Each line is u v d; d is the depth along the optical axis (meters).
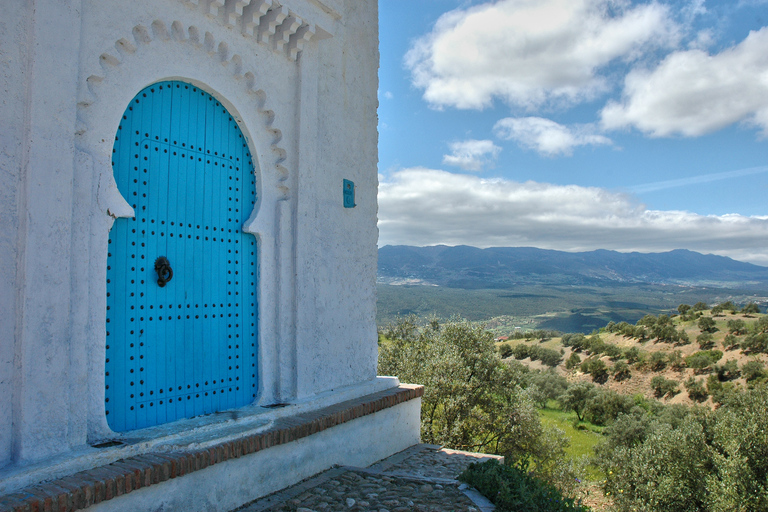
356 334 7.14
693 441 16.59
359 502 4.60
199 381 5.01
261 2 5.31
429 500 4.66
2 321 3.34
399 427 7.27
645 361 63.56
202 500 4.12
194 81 5.02
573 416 43.72
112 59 4.15
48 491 3.11
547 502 4.88
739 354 56.62
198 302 5.05
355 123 7.29
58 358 3.57
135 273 4.48
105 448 3.74
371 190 7.62
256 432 4.77
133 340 4.43
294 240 6.00
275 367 5.79
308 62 6.23
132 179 4.50
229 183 5.46
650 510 16.62
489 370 16.83
